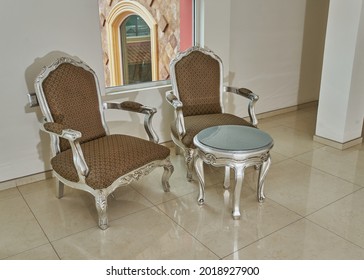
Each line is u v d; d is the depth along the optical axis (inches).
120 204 104.3
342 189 111.2
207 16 137.0
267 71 170.7
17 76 106.2
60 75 99.1
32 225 95.2
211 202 105.2
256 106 173.2
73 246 87.0
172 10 136.5
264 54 166.7
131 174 94.2
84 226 94.7
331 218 96.6
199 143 96.2
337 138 139.6
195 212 100.3
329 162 129.1
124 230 92.7
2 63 103.0
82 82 103.4
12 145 110.7
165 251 84.9
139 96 130.3
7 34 101.7
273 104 179.6
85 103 103.8
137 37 131.8
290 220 95.9
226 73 151.3
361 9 122.8
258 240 88.2
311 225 93.7
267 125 167.6
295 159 131.8
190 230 92.4
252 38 159.8
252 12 155.7
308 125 166.9
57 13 107.9
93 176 87.7
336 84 134.9
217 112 126.9
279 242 87.4
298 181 116.1
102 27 122.9
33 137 113.5
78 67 104.0
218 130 104.3
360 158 132.2
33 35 105.7
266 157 95.4
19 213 100.5
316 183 114.9
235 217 96.2
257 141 95.7
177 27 139.6
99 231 92.5
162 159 102.8
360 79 133.7
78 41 113.7
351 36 127.0
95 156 93.4
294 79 183.2
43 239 89.6
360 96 136.6
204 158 95.0
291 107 187.6
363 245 86.0
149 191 111.6
